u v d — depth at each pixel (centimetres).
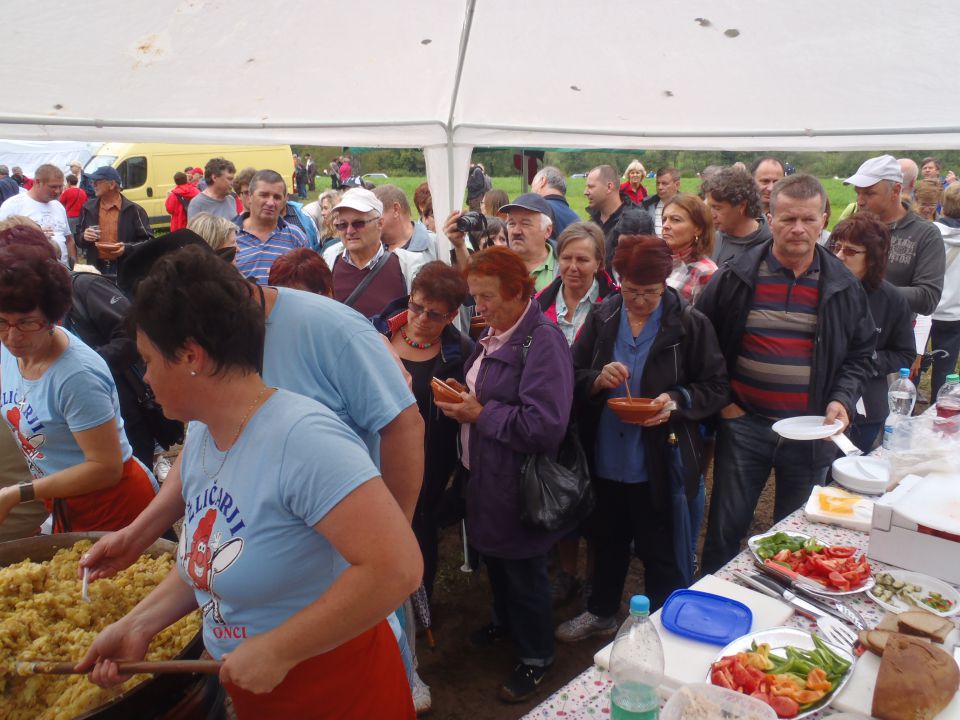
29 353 196
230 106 301
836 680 139
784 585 181
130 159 1109
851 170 1559
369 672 136
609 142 372
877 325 302
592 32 264
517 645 271
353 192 356
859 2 228
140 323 109
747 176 398
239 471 116
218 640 128
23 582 175
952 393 255
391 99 324
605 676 147
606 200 544
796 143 345
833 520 213
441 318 266
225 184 655
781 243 259
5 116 267
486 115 354
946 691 127
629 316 270
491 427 239
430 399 271
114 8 211
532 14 250
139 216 746
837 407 250
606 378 257
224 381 114
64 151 1286
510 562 256
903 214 376
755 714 124
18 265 184
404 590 111
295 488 111
